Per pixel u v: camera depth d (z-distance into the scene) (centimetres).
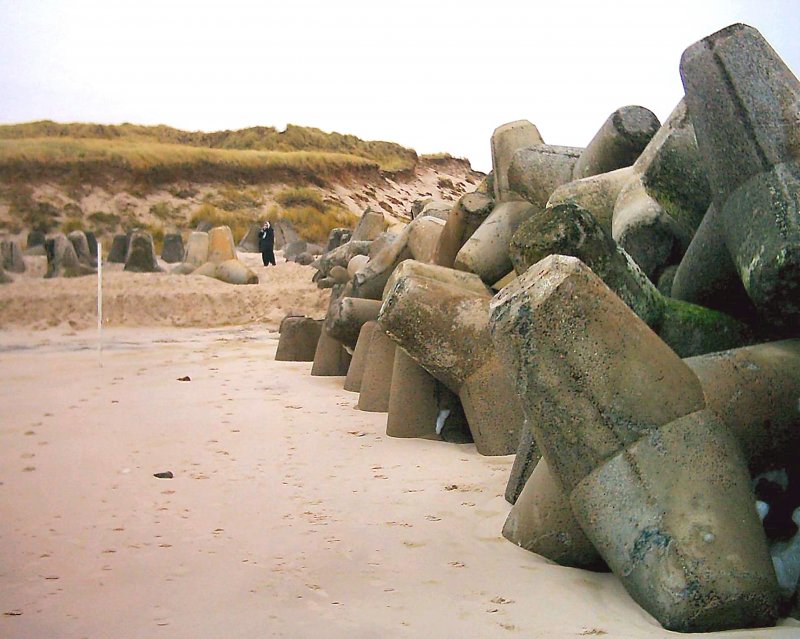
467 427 770
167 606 399
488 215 995
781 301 437
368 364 927
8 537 497
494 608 396
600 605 400
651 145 701
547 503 467
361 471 655
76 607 398
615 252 497
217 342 1628
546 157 935
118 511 550
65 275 1925
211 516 541
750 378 435
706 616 366
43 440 757
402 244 1161
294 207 3588
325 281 2111
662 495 392
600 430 406
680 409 410
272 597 410
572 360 408
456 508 557
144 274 2181
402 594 414
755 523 392
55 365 1238
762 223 438
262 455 707
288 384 1102
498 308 429
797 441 441
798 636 356
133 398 984
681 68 506
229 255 2341
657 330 505
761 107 458
